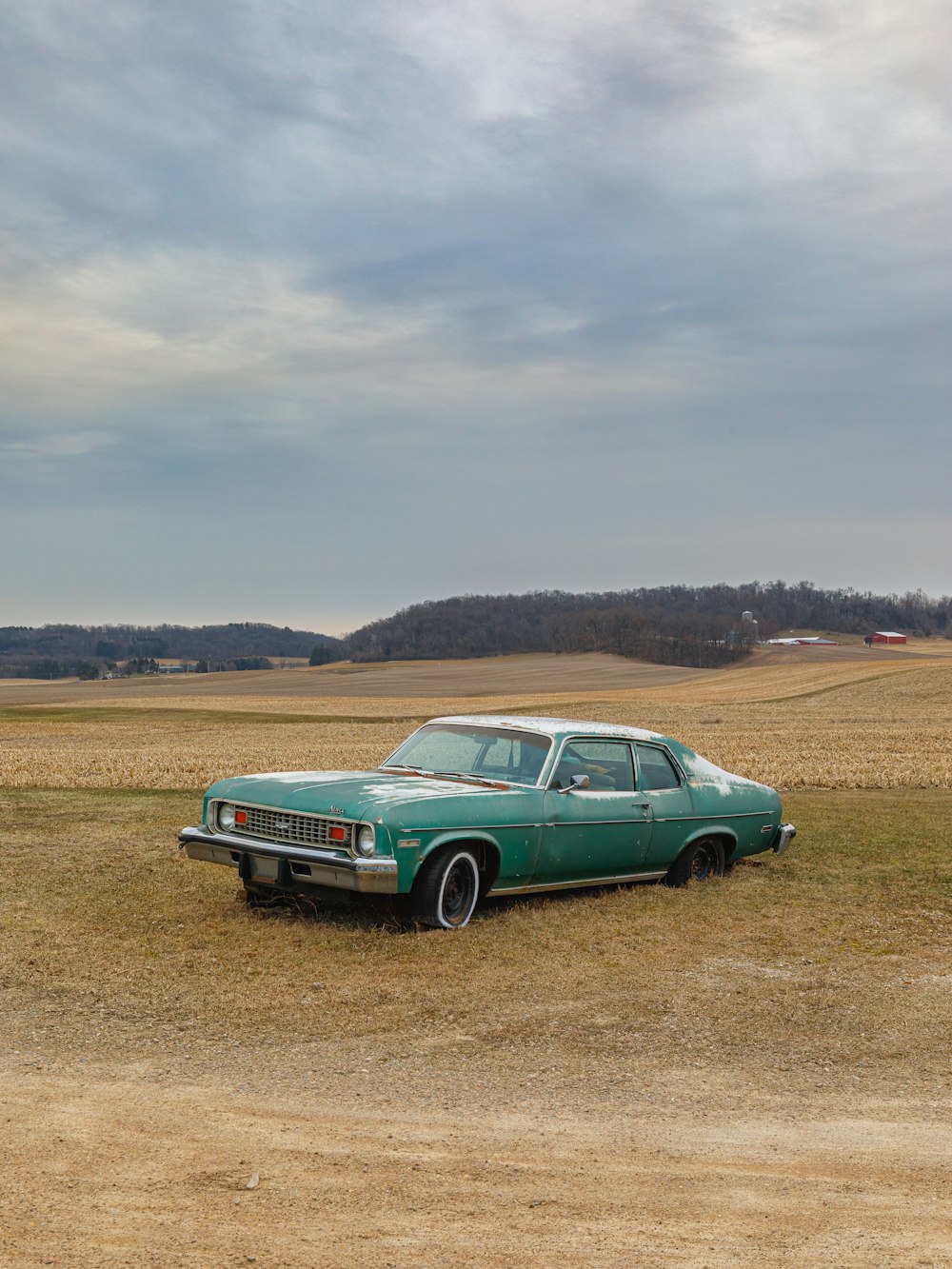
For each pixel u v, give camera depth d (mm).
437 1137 3766
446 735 8117
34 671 168250
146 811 12891
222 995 5410
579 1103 4152
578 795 7523
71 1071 4328
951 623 180750
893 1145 3834
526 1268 2830
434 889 6629
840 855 10102
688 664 135500
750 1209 3270
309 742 37875
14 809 13000
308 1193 3260
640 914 7441
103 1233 2936
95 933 6578
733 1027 5168
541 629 156125
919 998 5703
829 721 46469
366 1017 5145
